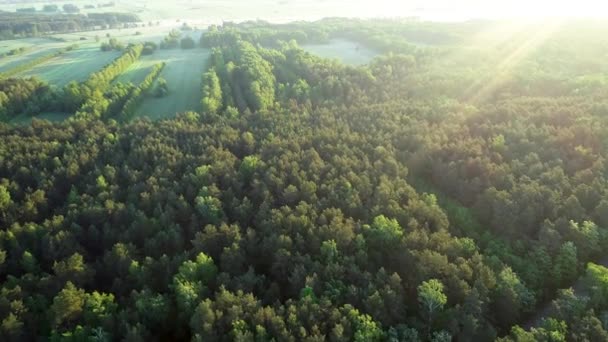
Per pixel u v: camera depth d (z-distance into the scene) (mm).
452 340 65188
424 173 108938
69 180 110812
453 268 71125
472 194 97250
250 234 82312
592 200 87375
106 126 143500
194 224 90125
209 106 157625
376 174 101000
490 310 69750
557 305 67125
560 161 98500
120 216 93812
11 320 68812
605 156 98688
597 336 60625
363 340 60625
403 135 120188
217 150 116188
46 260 86312
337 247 78375
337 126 130375
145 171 110188
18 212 97438
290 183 100062
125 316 69125
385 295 67688
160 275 79000
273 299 72062
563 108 124375
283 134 125875
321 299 66625
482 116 128500
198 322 64812
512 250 81000
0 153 121062
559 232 81562
